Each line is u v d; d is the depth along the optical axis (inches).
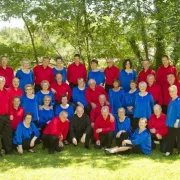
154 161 285.9
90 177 247.1
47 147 322.3
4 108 301.7
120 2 428.1
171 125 302.4
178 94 359.6
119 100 358.6
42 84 349.7
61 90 363.6
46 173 255.9
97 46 490.0
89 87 362.3
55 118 317.7
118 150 303.1
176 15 400.8
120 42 498.0
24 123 312.5
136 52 508.4
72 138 324.5
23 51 529.0
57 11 405.7
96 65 384.2
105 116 323.3
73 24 475.2
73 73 384.2
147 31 428.1
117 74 385.4
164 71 366.0
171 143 304.3
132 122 351.6
